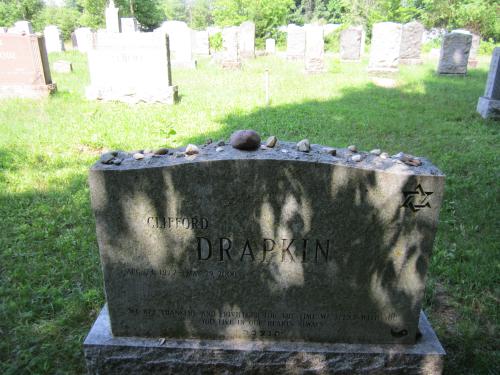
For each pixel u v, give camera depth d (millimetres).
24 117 3814
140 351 1240
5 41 4523
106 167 1148
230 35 7078
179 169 1132
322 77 6426
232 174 1132
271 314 1251
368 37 13695
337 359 1234
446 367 1293
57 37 10938
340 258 1194
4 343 1359
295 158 1136
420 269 1194
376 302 1229
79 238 1938
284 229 1175
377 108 4406
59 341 1391
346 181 1130
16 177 2555
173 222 1175
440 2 12367
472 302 1564
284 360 1237
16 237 1934
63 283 1643
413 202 1139
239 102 4539
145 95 4496
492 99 4090
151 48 4434
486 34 11836
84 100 4586
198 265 1212
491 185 2529
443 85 5898
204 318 1258
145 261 1210
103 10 14078
